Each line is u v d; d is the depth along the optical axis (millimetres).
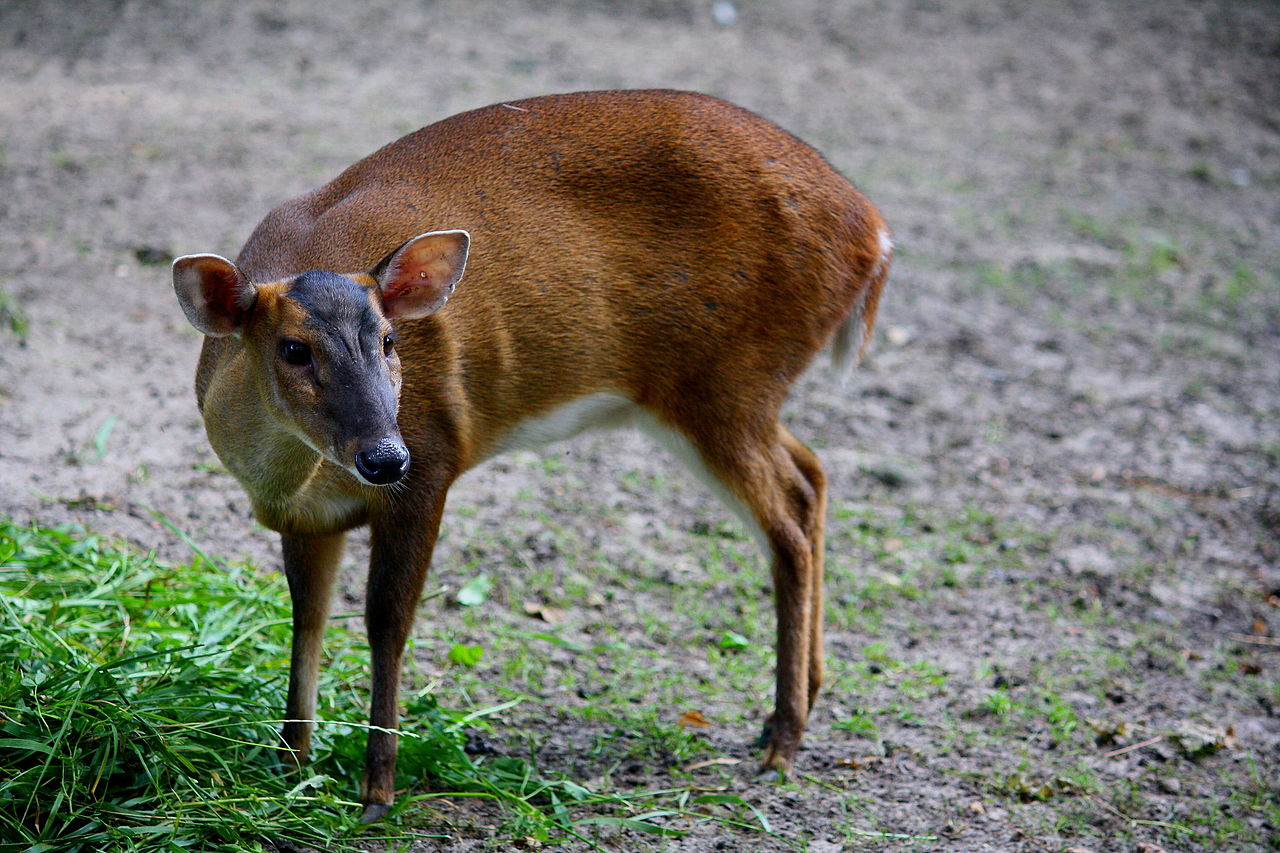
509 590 9883
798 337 8258
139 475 10383
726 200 7914
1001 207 19031
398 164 7668
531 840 7059
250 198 15891
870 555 11023
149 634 7969
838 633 9953
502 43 23141
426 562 7191
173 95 19203
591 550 10602
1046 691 9375
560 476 11727
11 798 6262
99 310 12977
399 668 7148
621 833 7336
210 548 9570
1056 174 20516
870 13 27312
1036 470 12680
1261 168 21547
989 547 11320
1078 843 7801
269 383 6504
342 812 6879
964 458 12773
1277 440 13531
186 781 6586
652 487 11758
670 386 8016
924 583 10703
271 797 6719
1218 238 18781
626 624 9742
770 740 8234
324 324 6332
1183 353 15359
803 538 8211
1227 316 16406
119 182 15930
